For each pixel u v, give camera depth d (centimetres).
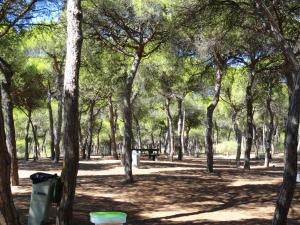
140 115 4012
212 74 2162
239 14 1158
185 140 5672
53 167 2266
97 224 626
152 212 1030
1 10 1144
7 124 1368
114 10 1473
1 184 593
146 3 1461
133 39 1544
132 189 1380
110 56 2028
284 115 3691
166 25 1461
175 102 3812
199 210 1060
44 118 4572
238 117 4469
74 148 752
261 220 929
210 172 1941
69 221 752
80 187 1410
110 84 2439
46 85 2989
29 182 1484
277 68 1672
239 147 2722
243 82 2839
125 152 1545
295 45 1154
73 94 753
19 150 6297
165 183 1521
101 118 4862
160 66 2203
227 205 1131
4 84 1330
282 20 1176
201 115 4666
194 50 1558
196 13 1177
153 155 3011
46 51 2297
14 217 603
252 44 1438
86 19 1492
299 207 1053
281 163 3169
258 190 1374
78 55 764
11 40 1365
